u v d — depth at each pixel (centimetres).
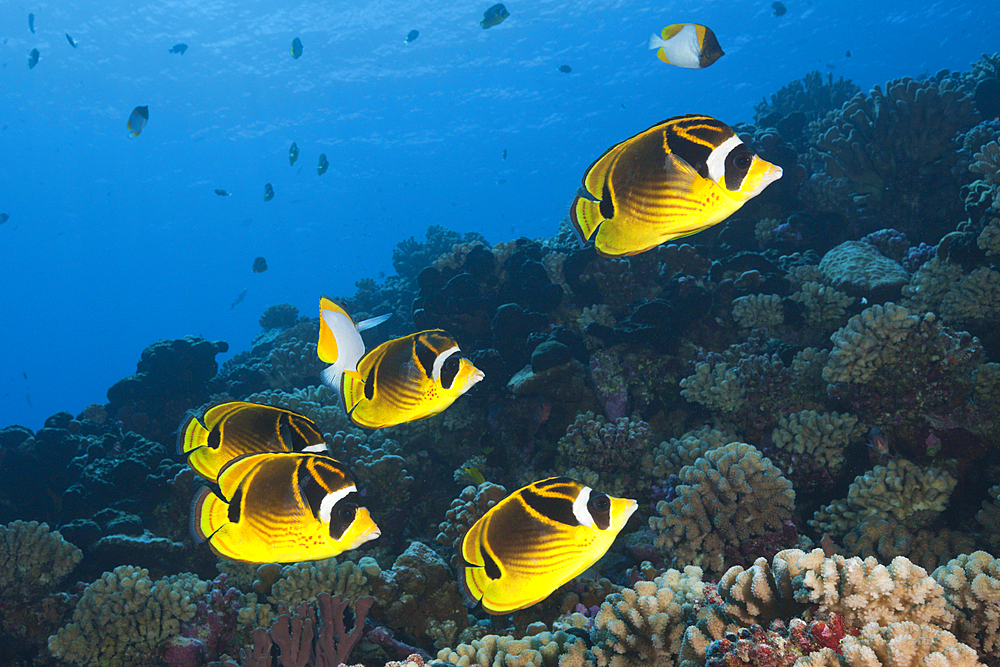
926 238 886
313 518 162
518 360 870
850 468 609
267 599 586
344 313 207
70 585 675
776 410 681
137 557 682
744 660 210
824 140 962
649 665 291
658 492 632
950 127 848
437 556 585
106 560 693
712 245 1008
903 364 595
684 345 820
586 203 164
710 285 877
